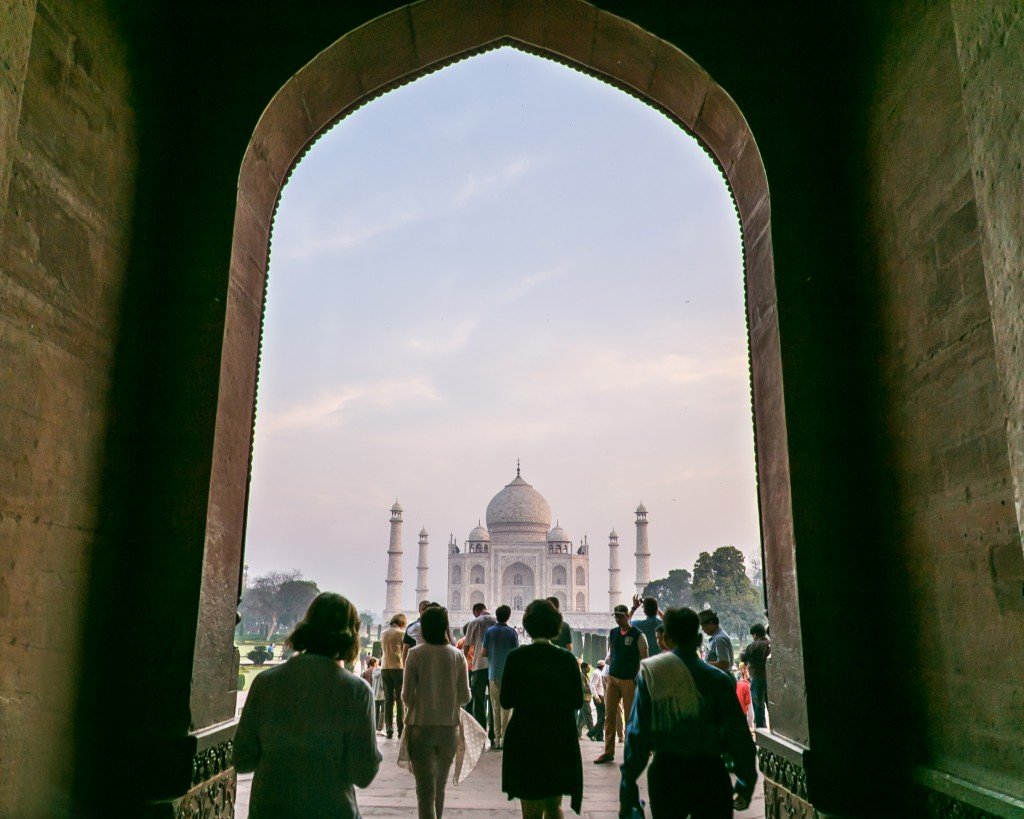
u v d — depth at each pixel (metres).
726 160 5.71
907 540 4.11
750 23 5.25
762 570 5.08
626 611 7.63
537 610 4.16
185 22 5.15
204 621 4.37
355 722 2.91
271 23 5.18
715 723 3.39
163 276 4.73
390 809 5.69
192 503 4.42
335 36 5.17
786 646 4.57
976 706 3.52
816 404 4.62
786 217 4.89
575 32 5.70
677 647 3.56
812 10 5.24
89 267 4.07
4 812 3.33
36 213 3.64
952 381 3.72
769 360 4.94
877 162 4.50
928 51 3.96
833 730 4.20
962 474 3.63
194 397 4.56
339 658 3.09
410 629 8.99
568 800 5.97
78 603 3.92
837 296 4.78
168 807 3.94
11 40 3.00
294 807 2.75
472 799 6.06
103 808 4.02
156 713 4.16
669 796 3.31
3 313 3.38
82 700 3.94
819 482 4.51
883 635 4.32
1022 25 2.81
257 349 5.29
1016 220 2.84
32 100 3.64
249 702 2.93
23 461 3.51
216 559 4.54
